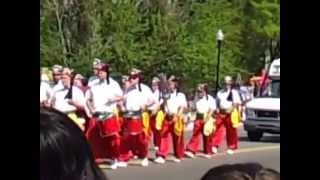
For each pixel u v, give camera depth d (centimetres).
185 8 3675
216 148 2084
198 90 2072
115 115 1717
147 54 3369
